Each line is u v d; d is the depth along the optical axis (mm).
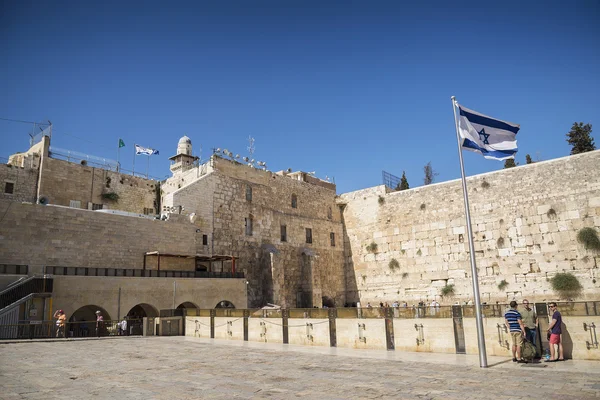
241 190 44062
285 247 47062
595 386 10141
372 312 18328
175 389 10602
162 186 47000
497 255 40219
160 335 25484
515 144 19359
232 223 42438
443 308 16766
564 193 37781
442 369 12977
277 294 42594
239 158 46344
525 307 14805
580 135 48656
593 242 35438
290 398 9641
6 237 27031
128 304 29297
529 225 39031
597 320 14031
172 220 36719
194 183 39812
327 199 53594
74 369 13523
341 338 18984
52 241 28984
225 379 11859
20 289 24234
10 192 36594
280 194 48281
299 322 20391
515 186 40406
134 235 33500
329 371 12953
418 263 45219
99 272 29016
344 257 52469
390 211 48719
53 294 25812
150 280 30859
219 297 35375
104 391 10367
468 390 10125
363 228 51062
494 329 15742
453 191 44219
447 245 43594
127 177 44562
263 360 15305
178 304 32312
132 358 15961
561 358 14047
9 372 12953
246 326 22500
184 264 36938
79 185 40500
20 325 22406
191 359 15688
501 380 11172
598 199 36156
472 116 18531
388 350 17516
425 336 16938
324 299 49844
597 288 34969
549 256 37594
